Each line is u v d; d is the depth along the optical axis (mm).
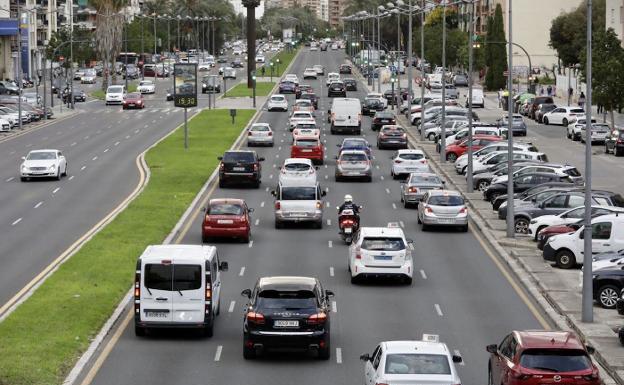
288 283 78312
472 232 137500
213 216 126500
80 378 71875
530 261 116750
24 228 136125
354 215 129625
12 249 121750
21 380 68688
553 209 135750
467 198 163875
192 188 171375
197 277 82250
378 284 106375
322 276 109688
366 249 104625
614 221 112875
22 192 169250
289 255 120812
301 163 161250
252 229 138625
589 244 89188
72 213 147875
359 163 182625
